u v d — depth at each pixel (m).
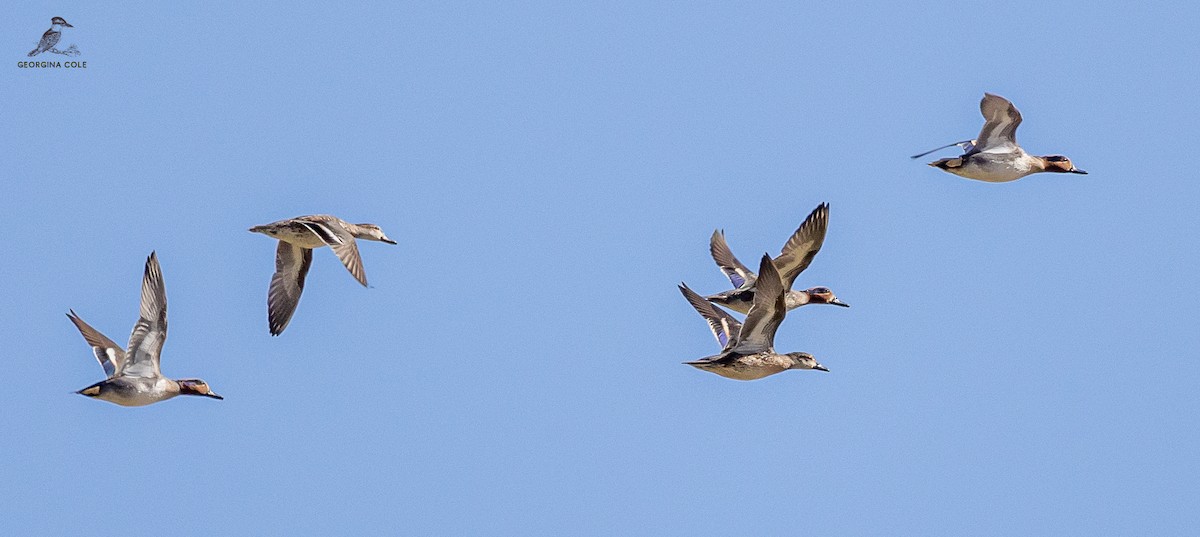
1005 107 28.25
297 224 27.72
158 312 26.17
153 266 26.33
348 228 30.56
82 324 27.17
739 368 24.81
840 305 30.89
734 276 31.80
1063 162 29.69
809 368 25.42
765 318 24.56
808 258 27.12
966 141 29.48
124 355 26.03
